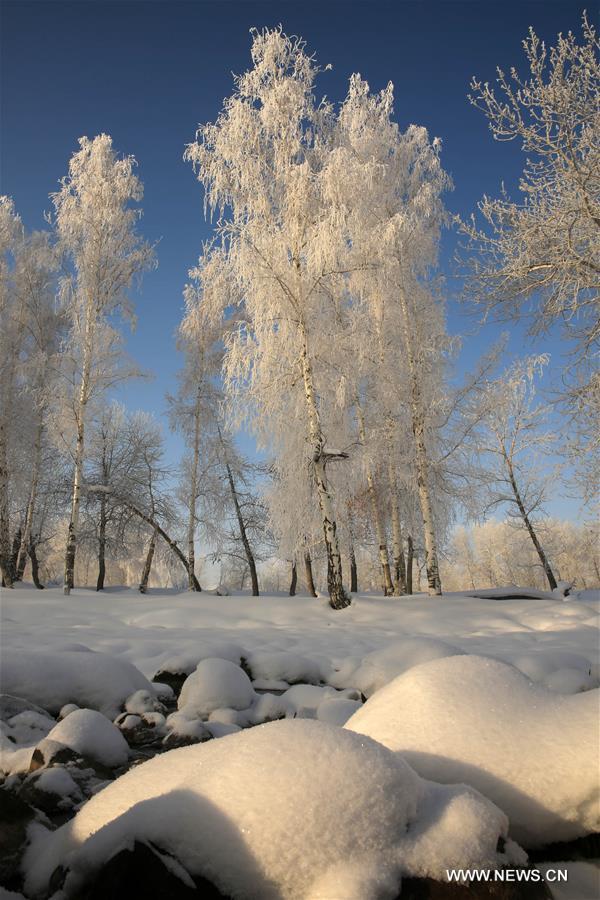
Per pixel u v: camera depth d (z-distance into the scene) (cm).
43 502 2595
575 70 959
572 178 972
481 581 5628
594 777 224
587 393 1047
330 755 197
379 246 1491
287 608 1304
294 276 1406
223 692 473
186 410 2223
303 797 184
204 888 173
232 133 1403
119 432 2731
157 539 2683
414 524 2136
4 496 2180
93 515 2653
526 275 1033
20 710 444
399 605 1302
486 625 1088
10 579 2191
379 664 523
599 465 1138
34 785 294
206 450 2339
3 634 948
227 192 1419
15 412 2177
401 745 246
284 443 1549
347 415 1705
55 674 493
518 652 771
